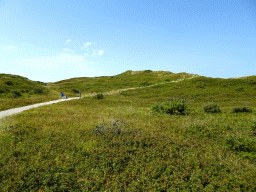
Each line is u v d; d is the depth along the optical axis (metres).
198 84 45.16
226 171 5.53
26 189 4.51
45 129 9.45
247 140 7.41
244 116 14.72
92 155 6.23
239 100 27.52
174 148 7.03
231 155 6.61
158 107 17.06
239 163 5.96
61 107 18.88
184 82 51.22
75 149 6.86
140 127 10.33
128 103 25.77
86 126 10.45
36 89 41.00
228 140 7.55
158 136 8.52
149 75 89.56
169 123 11.56
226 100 28.30
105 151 6.56
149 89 48.28
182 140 8.19
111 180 5.03
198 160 6.01
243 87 39.31
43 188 4.61
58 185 4.73
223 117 14.43
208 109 17.77
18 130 9.00
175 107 15.67
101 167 5.54
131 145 7.44
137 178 5.00
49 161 5.80
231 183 4.80
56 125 10.55
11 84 41.66
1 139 7.69
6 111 16.47
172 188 4.62
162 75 85.38
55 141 7.63
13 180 4.87
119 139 7.84
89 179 4.98
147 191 4.54
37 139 7.95
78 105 21.33
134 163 5.85
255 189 4.63
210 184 4.76
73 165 5.71
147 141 7.75
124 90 49.31
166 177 5.01
